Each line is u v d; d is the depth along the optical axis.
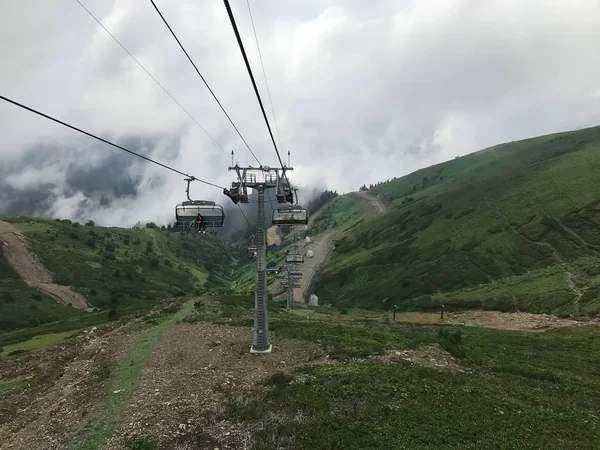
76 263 196.12
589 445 14.83
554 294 74.69
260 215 30.25
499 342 42.47
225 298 73.62
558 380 24.92
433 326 61.44
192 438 14.97
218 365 26.30
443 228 147.75
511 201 138.38
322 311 89.94
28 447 15.77
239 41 7.98
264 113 11.58
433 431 15.43
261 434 15.00
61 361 32.41
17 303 145.38
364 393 19.20
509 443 14.59
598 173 127.19
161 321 46.31
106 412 18.39
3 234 196.00
